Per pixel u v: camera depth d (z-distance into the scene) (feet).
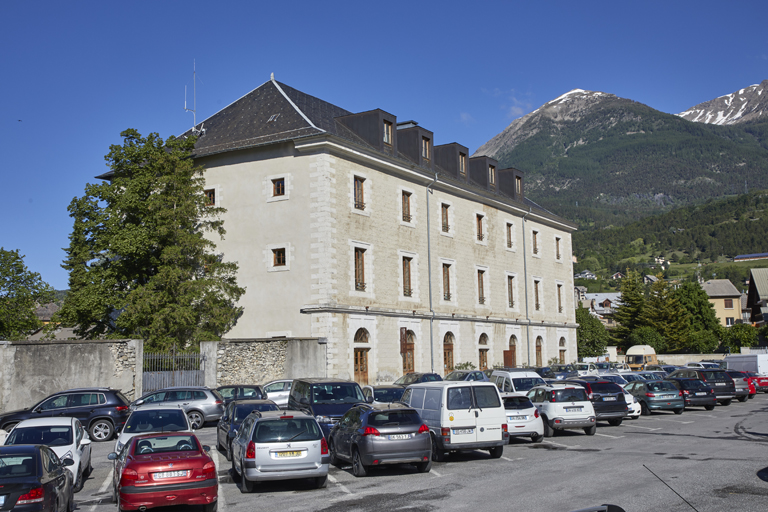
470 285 148.46
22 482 32.71
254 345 105.50
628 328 260.62
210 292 112.88
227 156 121.90
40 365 88.69
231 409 63.05
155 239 115.85
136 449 39.93
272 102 128.88
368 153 120.26
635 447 62.03
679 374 114.93
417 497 41.73
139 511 38.14
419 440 50.78
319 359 108.99
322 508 39.50
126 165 120.88
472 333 146.82
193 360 101.45
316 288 110.83
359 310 115.24
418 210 134.62
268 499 43.29
